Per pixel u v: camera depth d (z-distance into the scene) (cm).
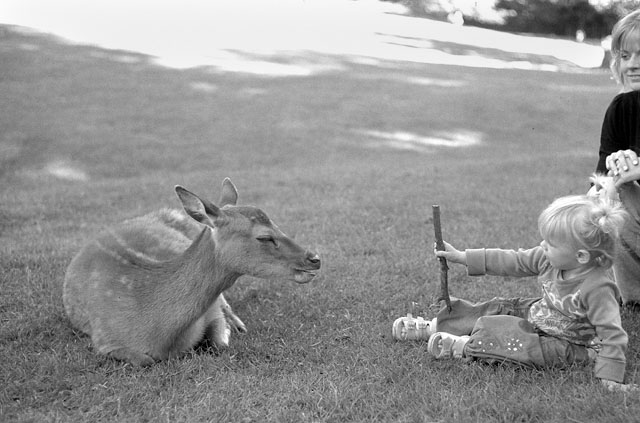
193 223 603
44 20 2700
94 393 407
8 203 925
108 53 2256
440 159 1414
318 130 1633
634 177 434
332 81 2144
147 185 1042
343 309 534
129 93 1819
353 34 3219
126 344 450
